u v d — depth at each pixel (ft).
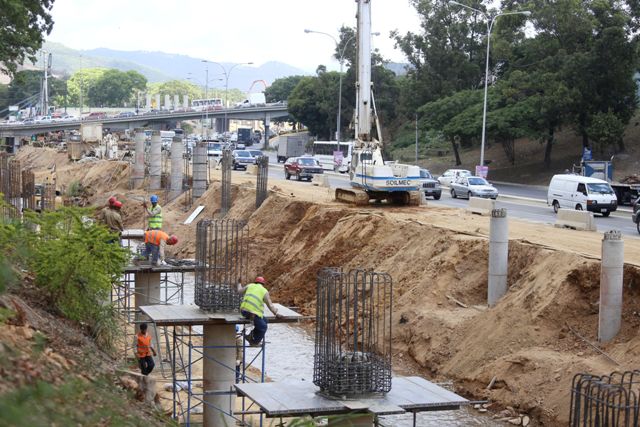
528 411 73.51
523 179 273.13
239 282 77.41
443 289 98.68
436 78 331.36
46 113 622.13
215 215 181.78
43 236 72.95
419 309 97.40
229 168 178.60
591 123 255.50
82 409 40.60
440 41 329.11
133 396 54.34
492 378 79.25
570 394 69.10
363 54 152.76
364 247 122.93
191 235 175.63
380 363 56.44
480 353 83.87
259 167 169.17
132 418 44.83
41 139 517.14
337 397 53.93
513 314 84.84
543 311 82.23
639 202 147.23
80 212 76.64
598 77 253.44
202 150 199.72
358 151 154.10
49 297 69.77
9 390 36.35
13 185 176.65
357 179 152.66
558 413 70.38
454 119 289.12
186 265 94.89
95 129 339.16
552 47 264.72
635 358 70.44
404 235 118.01
